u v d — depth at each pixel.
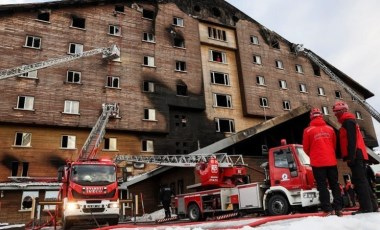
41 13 31.05
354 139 5.61
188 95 34.91
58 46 30.70
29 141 27.78
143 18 35.97
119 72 32.47
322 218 4.73
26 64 28.81
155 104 32.97
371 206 5.50
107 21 33.91
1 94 27.23
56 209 15.62
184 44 37.06
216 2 41.53
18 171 26.83
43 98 28.64
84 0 33.00
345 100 46.38
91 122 29.78
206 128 35.03
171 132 33.38
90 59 31.58
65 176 14.23
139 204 26.88
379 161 20.48
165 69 34.81
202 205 14.07
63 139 29.09
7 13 29.44
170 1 38.41
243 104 37.91
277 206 11.05
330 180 5.95
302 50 43.72
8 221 23.80
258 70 40.34
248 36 41.75
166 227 6.40
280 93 40.81
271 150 11.77
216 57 39.66
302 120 21.30
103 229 7.40
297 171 10.76
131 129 31.02
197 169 14.82
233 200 12.73
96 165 14.25
